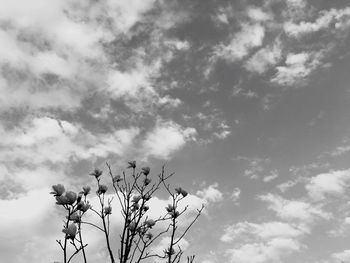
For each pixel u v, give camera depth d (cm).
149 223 524
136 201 552
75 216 436
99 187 543
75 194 438
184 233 498
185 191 576
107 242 453
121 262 446
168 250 482
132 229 483
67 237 399
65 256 387
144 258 469
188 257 476
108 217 479
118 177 563
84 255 396
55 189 445
